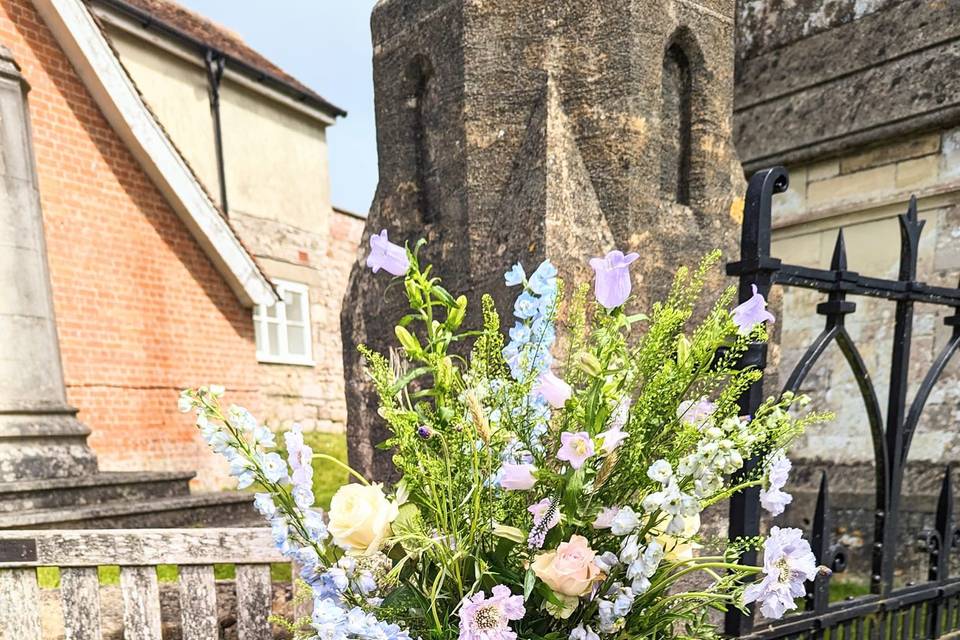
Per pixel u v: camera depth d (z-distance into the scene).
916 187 2.95
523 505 0.84
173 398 5.27
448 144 1.77
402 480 0.83
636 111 1.55
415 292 0.84
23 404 3.36
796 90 3.39
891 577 1.53
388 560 0.89
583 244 1.55
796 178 3.48
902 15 2.92
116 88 4.68
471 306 1.72
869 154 3.13
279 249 8.38
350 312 2.28
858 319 3.17
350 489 0.79
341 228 9.55
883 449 1.49
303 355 8.58
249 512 3.75
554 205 1.51
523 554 0.81
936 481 2.79
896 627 1.55
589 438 0.73
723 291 1.79
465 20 1.67
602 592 0.79
